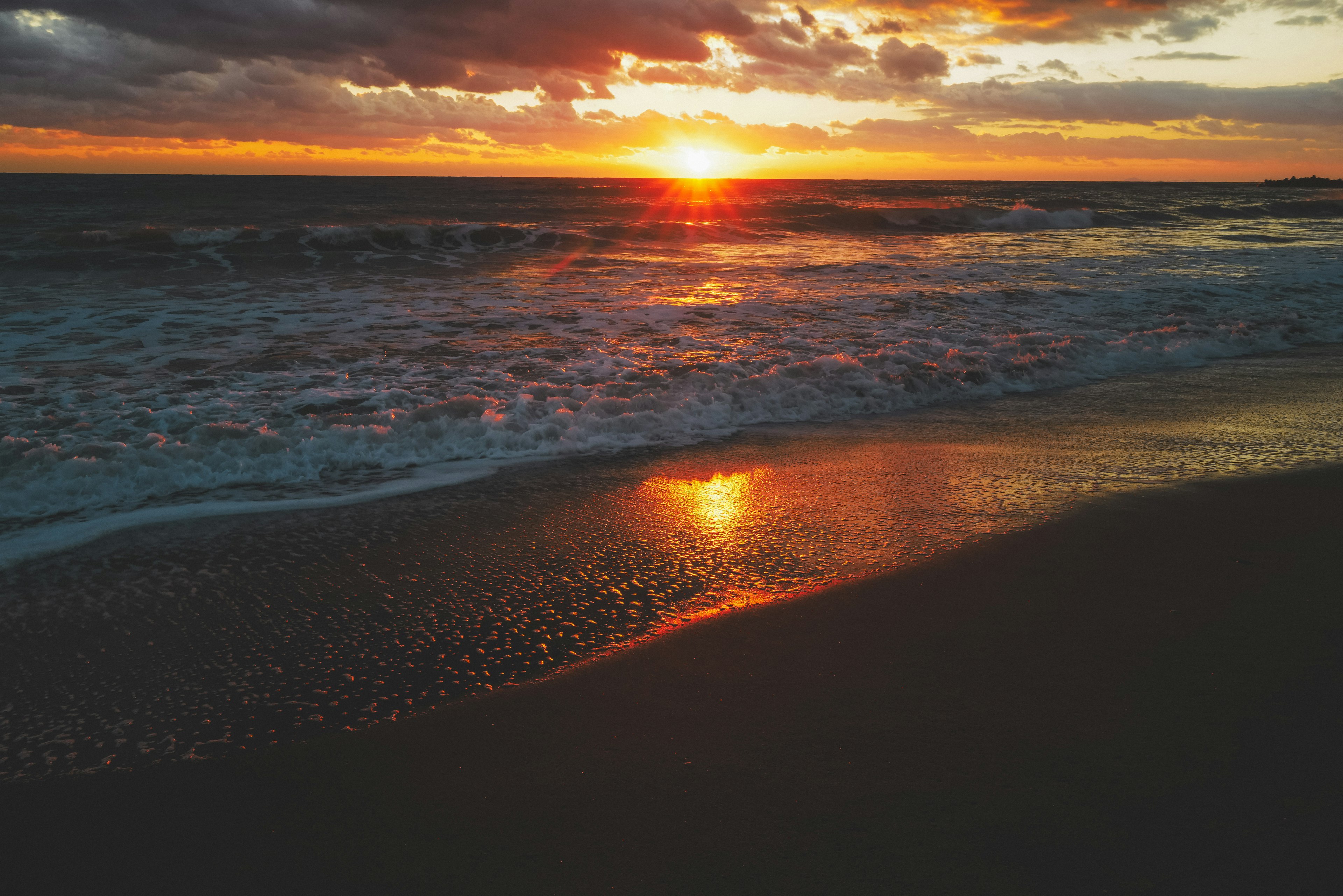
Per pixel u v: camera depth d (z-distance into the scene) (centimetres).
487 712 221
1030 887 153
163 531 351
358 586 301
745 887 156
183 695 230
